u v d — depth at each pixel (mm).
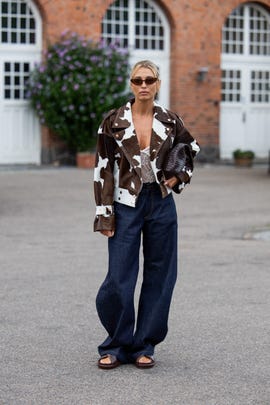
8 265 10727
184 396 5977
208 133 26172
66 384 6219
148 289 6625
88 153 23500
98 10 23984
